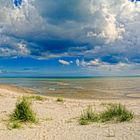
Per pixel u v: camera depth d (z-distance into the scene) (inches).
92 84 2057.1
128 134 396.8
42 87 1616.6
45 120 545.6
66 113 618.8
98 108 689.0
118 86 1761.8
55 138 398.6
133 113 547.8
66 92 1277.1
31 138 404.2
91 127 462.6
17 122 511.2
